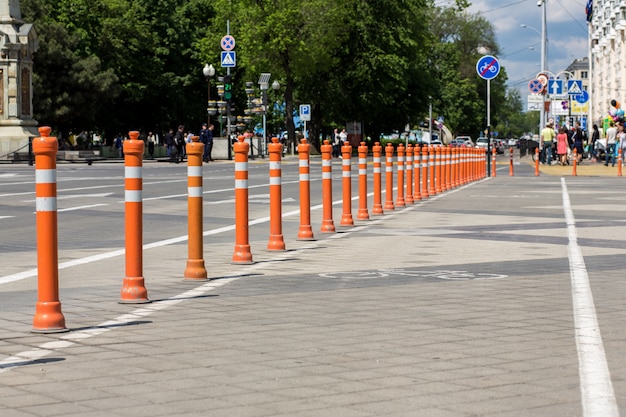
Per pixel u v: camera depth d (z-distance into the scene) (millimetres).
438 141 128875
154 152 84625
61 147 77562
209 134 68750
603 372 6316
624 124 57000
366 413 5344
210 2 100750
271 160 14188
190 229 11016
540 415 5277
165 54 94562
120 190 29250
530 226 18219
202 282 10797
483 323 8195
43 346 7270
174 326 8086
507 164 63531
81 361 6738
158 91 94375
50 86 81812
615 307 9055
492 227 18000
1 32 61562
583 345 7230
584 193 29594
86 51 87375
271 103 95750
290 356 6863
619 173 44906
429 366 6516
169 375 6293
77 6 87500
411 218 20141
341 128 103625
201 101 100250
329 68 89062
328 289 10266
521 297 9680
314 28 82250
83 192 28234
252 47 82188
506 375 6246
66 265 12398
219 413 5355
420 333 7734
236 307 9078
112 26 89562
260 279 11062
